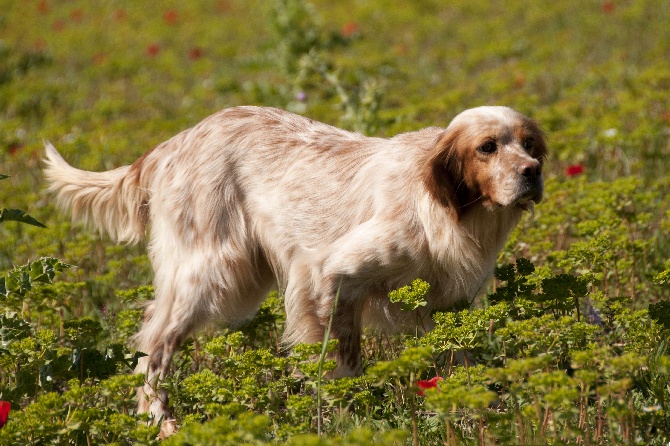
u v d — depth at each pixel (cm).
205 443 541
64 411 695
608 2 3042
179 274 881
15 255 1148
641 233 1112
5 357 717
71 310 979
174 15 3181
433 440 682
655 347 747
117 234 997
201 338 919
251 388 650
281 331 929
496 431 595
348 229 826
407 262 794
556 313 800
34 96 2225
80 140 1647
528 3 3259
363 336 927
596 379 602
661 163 1395
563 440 630
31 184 1486
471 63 2427
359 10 3431
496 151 757
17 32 3350
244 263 884
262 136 895
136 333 900
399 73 2184
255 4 3719
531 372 662
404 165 808
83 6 3850
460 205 783
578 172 1238
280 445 590
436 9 3388
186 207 889
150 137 1711
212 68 2686
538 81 2123
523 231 1121
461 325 714
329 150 867
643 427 664
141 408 814
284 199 862
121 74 2636
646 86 1778
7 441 598
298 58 2344
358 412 732
